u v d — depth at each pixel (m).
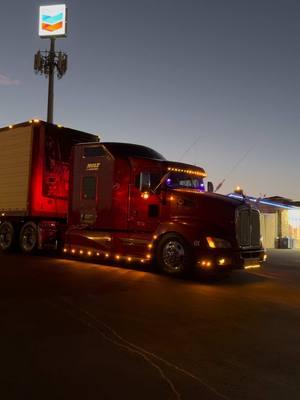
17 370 4.86
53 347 5.61
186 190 12.21
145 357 5.39
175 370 5.03
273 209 31.25
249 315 7.81
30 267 12.09
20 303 7.76
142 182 12.33
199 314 7.66
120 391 4.43
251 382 4.79
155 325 6.82
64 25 34.50
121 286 9.73
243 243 11.55
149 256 12.07
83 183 13.77
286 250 27.73
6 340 5.82
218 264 11.12
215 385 4.67
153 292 9.29
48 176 15.93
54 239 15.16
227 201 11.53
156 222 12.24
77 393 4.35
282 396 4.46
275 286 11.16
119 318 7.09
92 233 13.44
